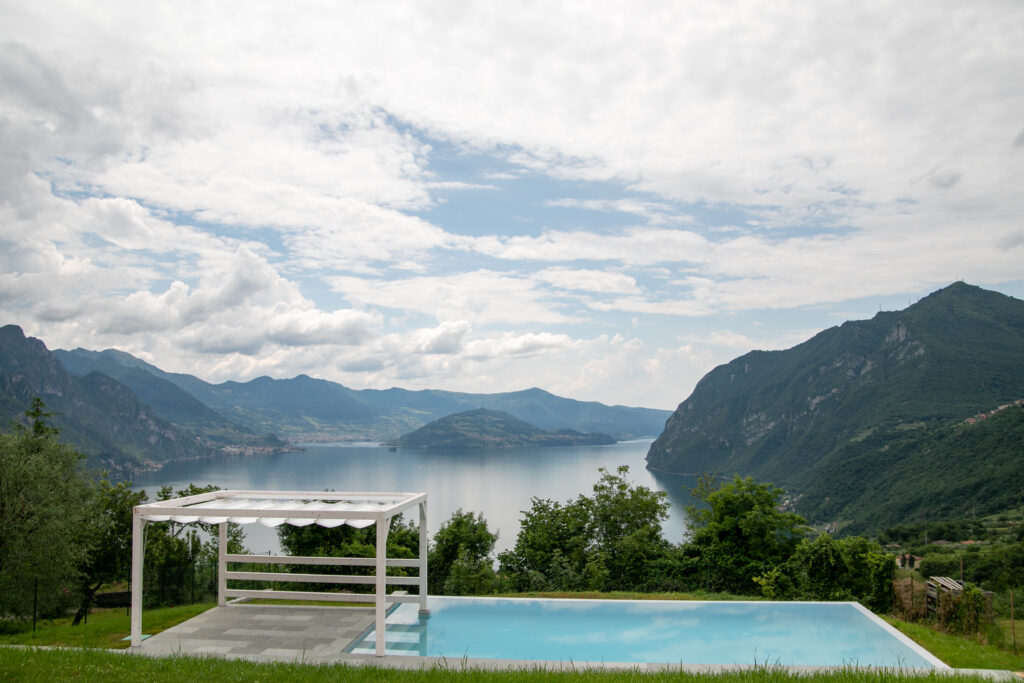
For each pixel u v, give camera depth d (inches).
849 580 792.3
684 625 608.4
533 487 6870.1
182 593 877.8
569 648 534.0
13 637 557.9
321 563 643.5
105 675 372.2
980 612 614.2
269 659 464.8
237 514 513.7
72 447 826.2
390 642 535.5
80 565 836.6
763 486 924.0
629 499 1071.6
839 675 400.5
